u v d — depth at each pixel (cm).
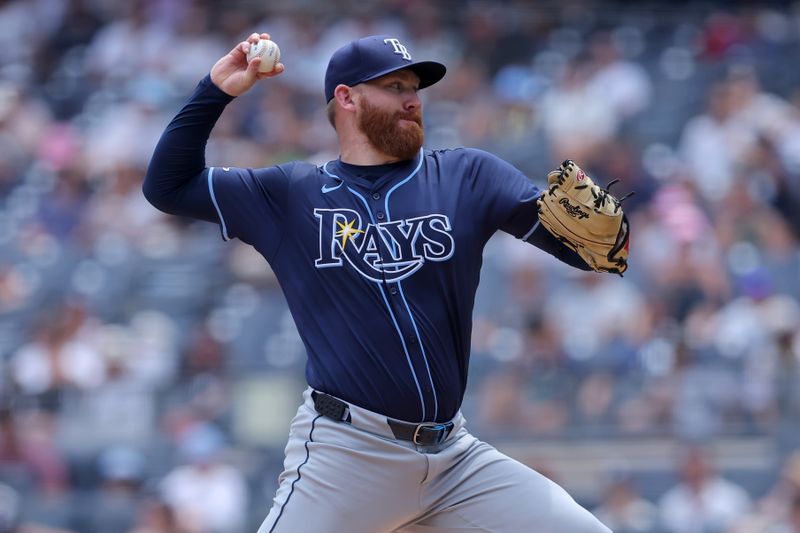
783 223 3166
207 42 4128
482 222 1121
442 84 3794
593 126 3569
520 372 2453
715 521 2286
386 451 1090
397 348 1083
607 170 3350
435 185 1120
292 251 1124
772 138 3409
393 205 1107
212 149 3600
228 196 1134
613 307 2711
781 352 2514
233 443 2480
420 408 1088
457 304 1106
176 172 1130
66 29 4456
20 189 3759
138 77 4066
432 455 1101
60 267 3312
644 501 2325
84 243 3441
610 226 1075
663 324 2670
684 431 2381
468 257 1109
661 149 3506
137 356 2770
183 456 2458
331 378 1098
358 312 1091
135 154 3762
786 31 4109
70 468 2494
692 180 3259
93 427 2541
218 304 3038
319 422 1109
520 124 3662
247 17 4128
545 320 2622
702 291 2759
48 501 2455
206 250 3234
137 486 2452
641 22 4091
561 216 1080
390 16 4050
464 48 3997
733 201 3108
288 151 3609
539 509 1098
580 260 1135
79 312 2906
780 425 2377
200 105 1127
